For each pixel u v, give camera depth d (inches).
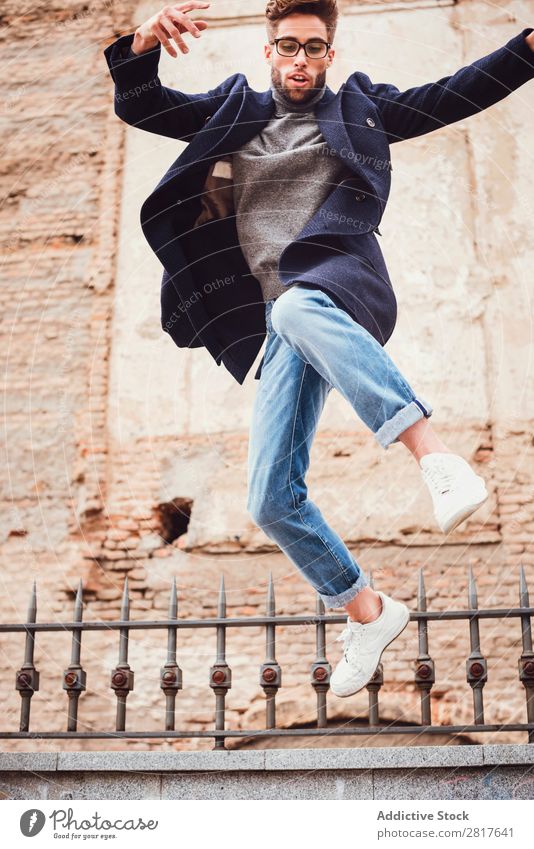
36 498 258.5
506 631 231.3
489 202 265.1
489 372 253.0
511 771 106.7
